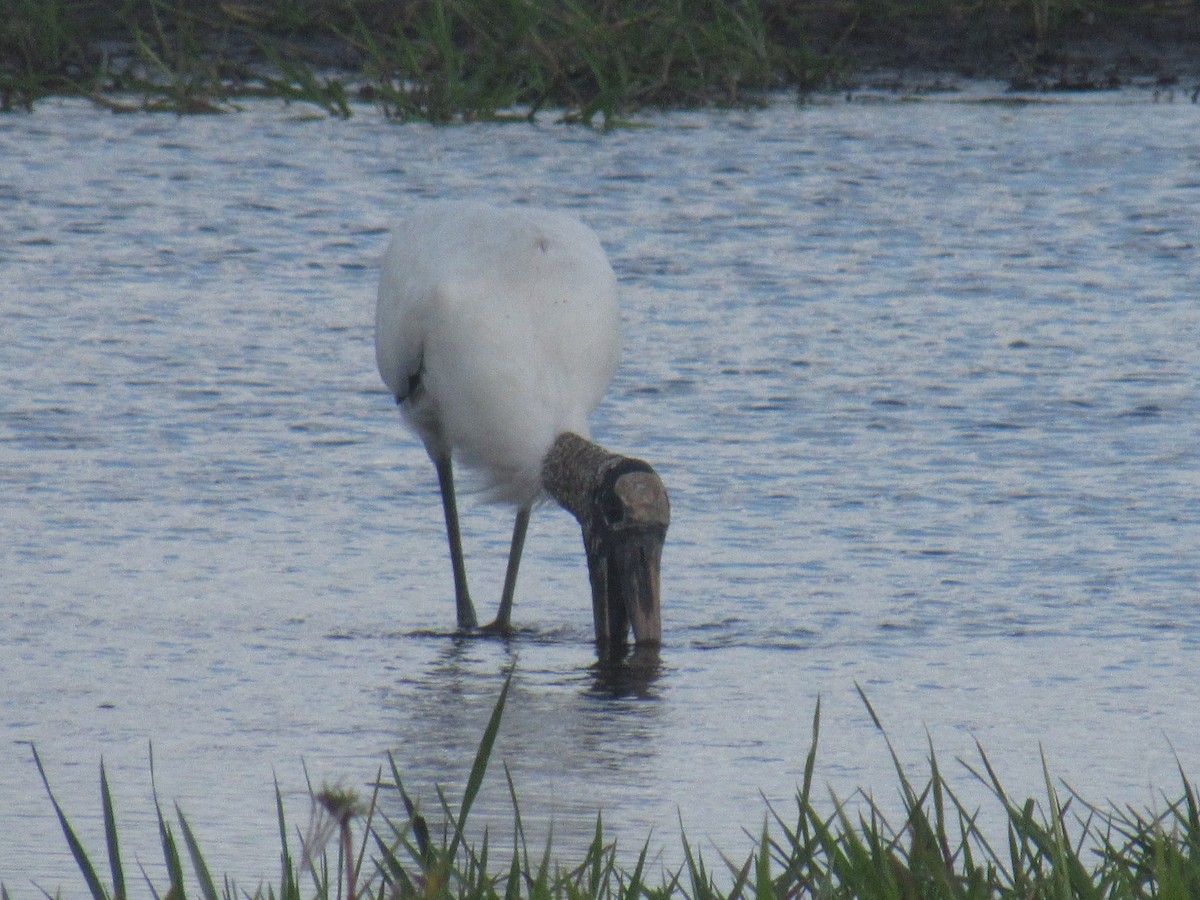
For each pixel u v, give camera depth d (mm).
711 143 23812
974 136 24188
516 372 11016
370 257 19016
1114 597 10930
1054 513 12328
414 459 13570
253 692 9586
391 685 9758
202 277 18203
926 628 10508
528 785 8281
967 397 14711
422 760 8609
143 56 27031
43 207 20656
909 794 6770
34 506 12367
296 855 7328
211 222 20156
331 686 9703
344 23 28359
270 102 26406
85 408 14352
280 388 14977
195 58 26922
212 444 13688
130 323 16625
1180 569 11352
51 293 17531
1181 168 22453
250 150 23484
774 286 17844
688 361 15570
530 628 10875
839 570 11430
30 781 8266
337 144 23828
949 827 7742
